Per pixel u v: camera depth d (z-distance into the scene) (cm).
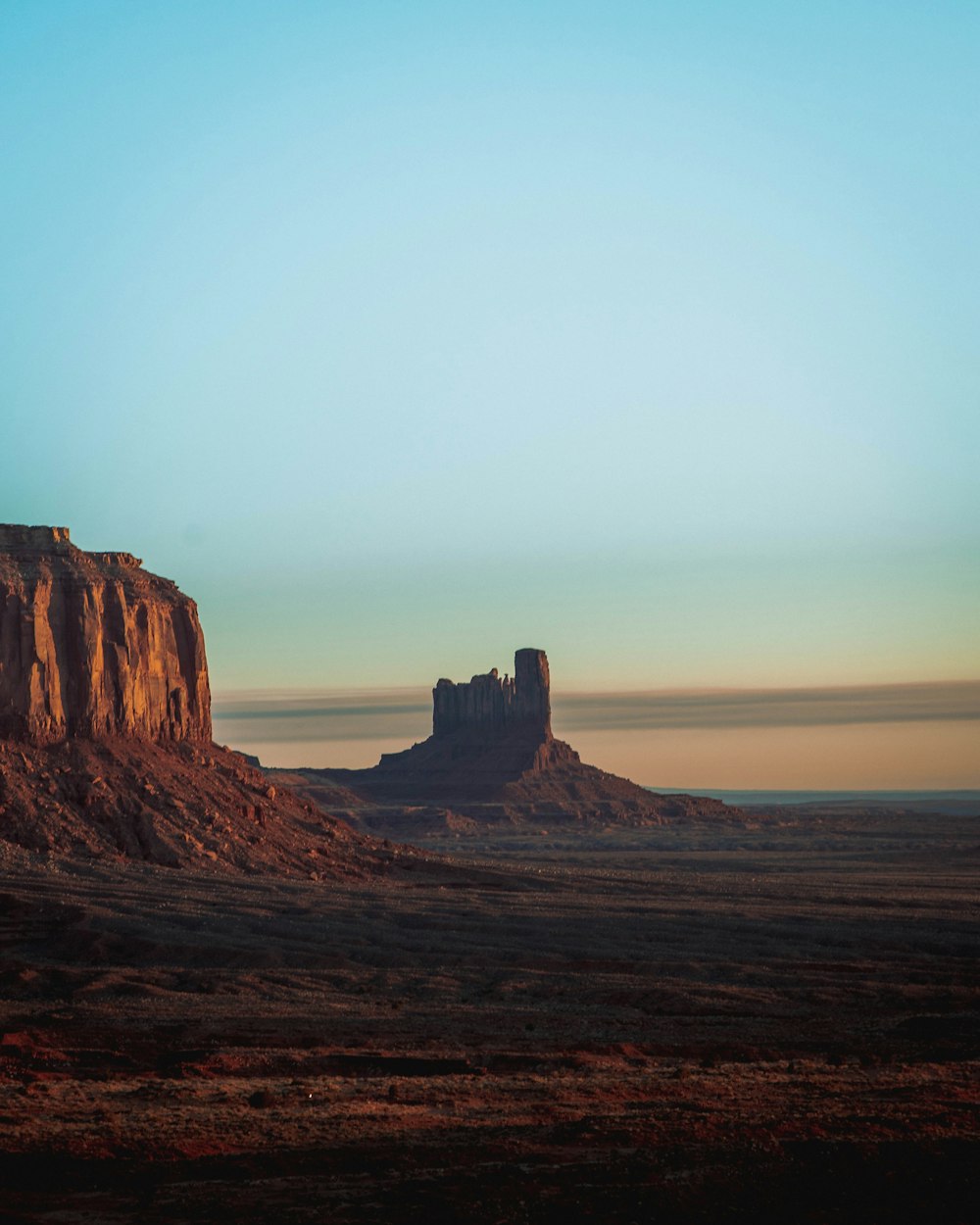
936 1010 11662
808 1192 4888
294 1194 4788
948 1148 5516
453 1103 6619
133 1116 6081
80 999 11975
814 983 12925
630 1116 6181
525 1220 4528
